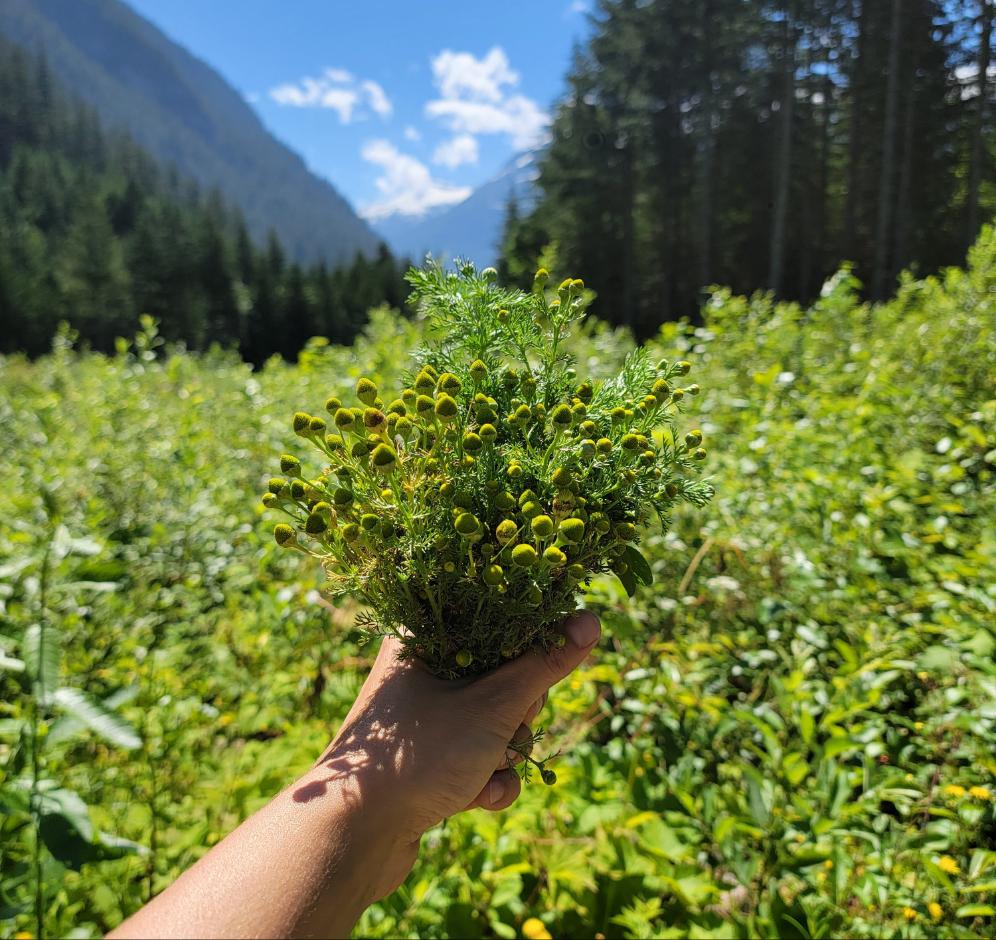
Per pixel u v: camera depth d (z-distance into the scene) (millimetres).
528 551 966
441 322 1267
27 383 8766
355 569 1061
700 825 2023
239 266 76562
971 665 2174
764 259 29500
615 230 33125
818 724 2326
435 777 993
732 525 3018
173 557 3809
